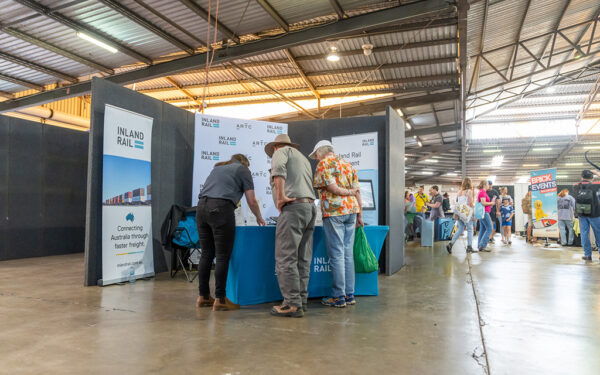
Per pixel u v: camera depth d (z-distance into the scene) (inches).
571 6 363.6
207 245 127.6
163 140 205.3
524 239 474.6
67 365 76.6
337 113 526.3
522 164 856.3
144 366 76.4
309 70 410.9
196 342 91.2
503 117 733.3
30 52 307.1
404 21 257.9
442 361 80.3
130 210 175.3
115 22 262.8
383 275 190.5
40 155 281.6
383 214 207.8
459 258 259.9
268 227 136.2
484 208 302.4
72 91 374.0
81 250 309.3
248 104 509.0
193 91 476.7
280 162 116.8
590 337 96.3
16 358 80.3
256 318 113.4
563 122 722.8
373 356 82.9
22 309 122.6
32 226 275.0
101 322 108.0
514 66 474.9
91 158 162.9
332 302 128.9
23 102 399.5
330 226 127.8
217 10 257.0
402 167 226.8
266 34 306.5
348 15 281.4
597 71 556.7
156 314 117.3
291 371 74.5
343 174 129.5
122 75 341.7
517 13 340.2
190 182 227.9
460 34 294.7
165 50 307.9
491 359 81.6
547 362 80.2
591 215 243.8
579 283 169.8
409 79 430.9
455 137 759.7
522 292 150.6
